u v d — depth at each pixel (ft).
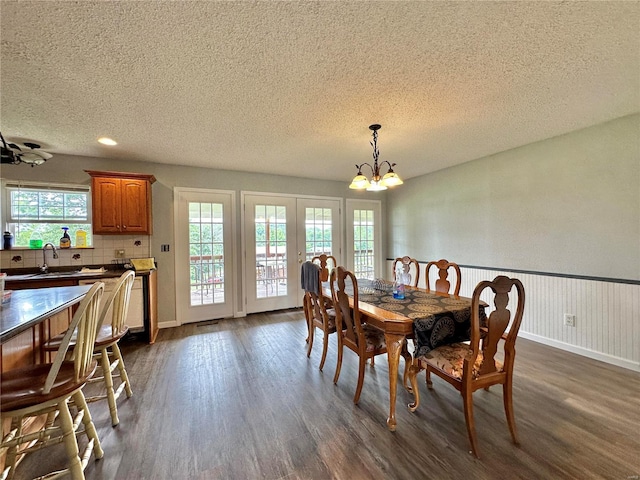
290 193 15.42
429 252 15.11
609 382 7.42
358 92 6.70
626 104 7.49
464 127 8.88
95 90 6.41
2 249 10.39
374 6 4.23
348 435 5.59
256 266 14.62
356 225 17.38
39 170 10.77
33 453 5.18
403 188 16.87
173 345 10.36
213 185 13.60
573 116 8.19
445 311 6.26
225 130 8.87
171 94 6.65
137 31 4.62
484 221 12.24
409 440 5.44
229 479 4.59
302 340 10.87
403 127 8.82
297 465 4.87
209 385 7.52
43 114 7.56
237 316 14.08
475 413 6.22
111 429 5.79
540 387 7.20
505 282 5.08
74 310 7.88
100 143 9.87
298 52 5.26
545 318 10.05
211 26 4.56
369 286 9.47
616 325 8.41
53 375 3.97
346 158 12.09
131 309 10.55
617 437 5.41
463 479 4.53
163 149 10.63
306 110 7.57
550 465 4.79
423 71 5.91
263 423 5.97
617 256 8.45
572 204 9.40
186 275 13.05
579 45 5.16
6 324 3.96
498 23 4.59
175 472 4.73
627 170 8.22
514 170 11.05
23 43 4.83
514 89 6.67
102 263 11.57
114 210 11.05
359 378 6.64
